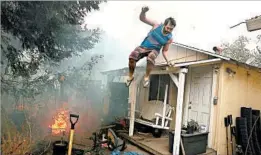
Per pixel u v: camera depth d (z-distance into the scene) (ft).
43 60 17.81
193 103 22.84
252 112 21.12
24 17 12.03
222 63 19.66
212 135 19.93
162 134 24.39
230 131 20.06
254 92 22.48
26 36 13.56
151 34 12.28
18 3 11.14
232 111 20.44
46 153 15.69
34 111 19.15
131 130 23.32
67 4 13.10
